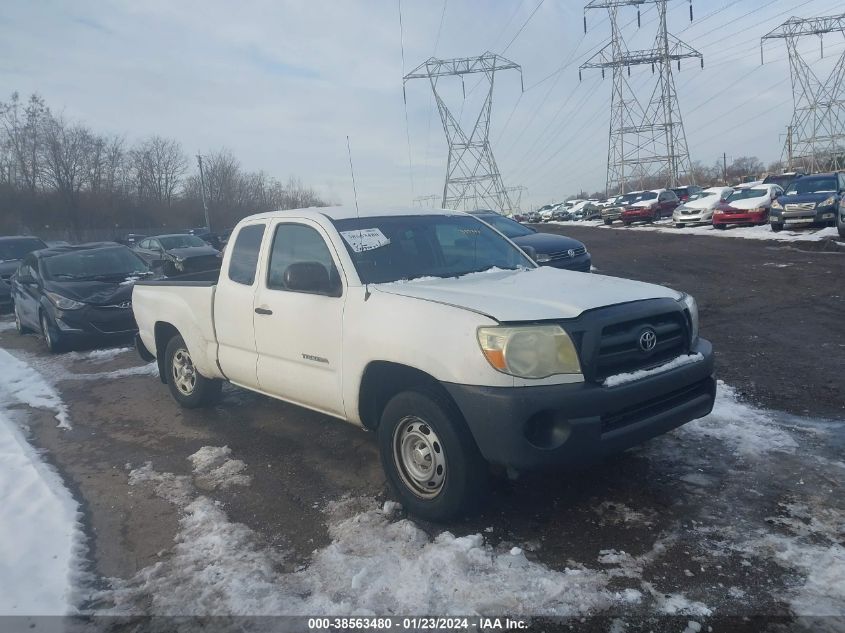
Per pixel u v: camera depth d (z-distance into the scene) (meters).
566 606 2.96
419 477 3.88
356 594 3.15
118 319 10.39
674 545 3.39
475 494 3.64
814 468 4.14
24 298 11.90
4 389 8.04
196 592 3.27
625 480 4.16
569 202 58.53
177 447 5.49
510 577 3.19
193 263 11.25
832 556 3.19
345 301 4.27
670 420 3.71
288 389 4.82
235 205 60.22
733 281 12.30
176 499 4.44
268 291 4.96
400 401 3.86
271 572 3.41
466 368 3.45
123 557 3.70
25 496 4.53
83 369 9.12
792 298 10.11
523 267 5.07
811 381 5.94
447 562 3.33
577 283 4.20
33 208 51.75
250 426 5.89
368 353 4.00
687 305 4.08
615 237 25.92
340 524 3.89
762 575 3.09
